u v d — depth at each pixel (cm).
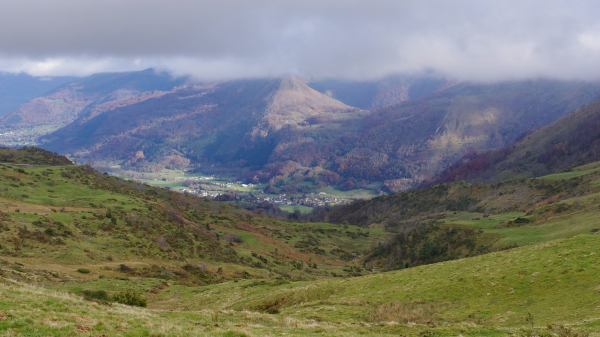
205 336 2327
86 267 8081
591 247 4300
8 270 6216
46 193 12031
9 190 11100
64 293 3128
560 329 2784
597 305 3122
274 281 7738
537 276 3994
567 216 11288
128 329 2256
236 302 6325
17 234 8162
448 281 4650
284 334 2731
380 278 5684
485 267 4769
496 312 3591
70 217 10169
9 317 2058
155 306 6469
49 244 8394
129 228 11031
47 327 2003
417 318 3719
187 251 11700
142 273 8594
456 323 3388
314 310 4488
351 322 3734
